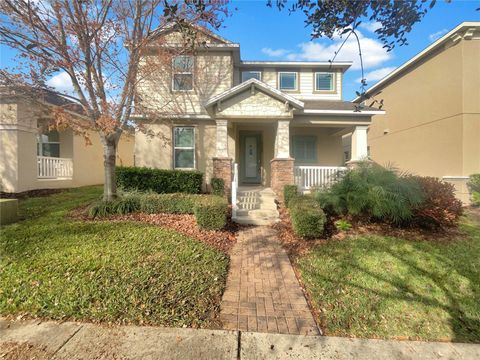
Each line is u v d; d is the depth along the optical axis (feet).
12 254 14.48
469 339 9.59
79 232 17.94
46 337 9.13
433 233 18.79
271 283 13.32
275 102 30.60
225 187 29.94
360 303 11.51
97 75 22.70
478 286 12.71
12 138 31.78
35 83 21.71
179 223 21.53
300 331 9.80
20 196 30.60
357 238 17.97
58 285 11.73
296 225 18.78
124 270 13.00
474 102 33.24
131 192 27.76
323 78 43.14
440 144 36.99
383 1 7.30
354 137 33.63
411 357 8.64
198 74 35.60
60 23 20.10
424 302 11.59
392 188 18.86
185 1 10.09
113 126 22.03
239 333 9.60
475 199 30.91
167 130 36.09
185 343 9.02
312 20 8.54
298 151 41.50
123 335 9.31
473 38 32.96
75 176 42.19
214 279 13.10
